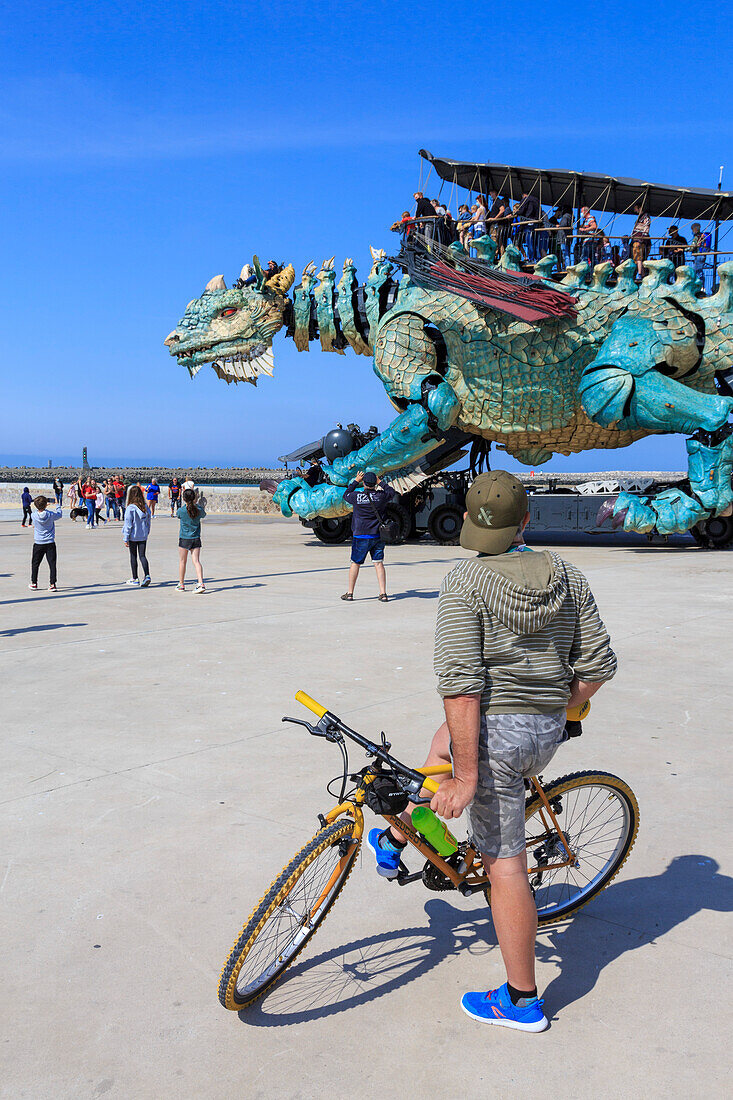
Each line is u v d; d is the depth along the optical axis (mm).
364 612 10242
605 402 16562
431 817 2732
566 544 20641
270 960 2828
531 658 2604
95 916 3316
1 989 2871
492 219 18188
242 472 74750
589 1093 2367
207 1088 2406
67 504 42469
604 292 17031
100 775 4801
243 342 19703
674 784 4590
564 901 3314
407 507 20938
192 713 5988
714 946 3105
